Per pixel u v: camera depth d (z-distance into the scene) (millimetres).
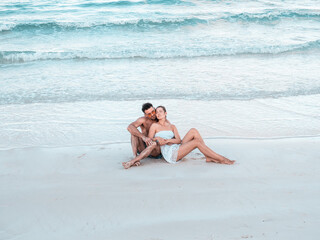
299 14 21375
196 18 19656
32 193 4410
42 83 11078
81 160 5660
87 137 6969
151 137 5785
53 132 7262
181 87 10453
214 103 9039
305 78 11406
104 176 4957
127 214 3830
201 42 16422
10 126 7609
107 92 10070
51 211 3938
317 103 9086
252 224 3568
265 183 4590
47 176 4992
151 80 11227
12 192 4449
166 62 13695
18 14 21984
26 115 8328
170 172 5078
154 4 24453
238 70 12414
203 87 10438
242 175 4895
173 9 23125
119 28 18750
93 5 24250
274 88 10352
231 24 20062
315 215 3730
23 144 6633
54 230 3545
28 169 5277
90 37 17469
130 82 11039
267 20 20859
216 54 14922
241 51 15125
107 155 5926
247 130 7219
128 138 6922
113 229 3529
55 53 14422
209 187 4484
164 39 16984
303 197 4168
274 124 7582
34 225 3652
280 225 3535
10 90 10359
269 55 14805
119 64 13469
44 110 8680
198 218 3711
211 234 3381
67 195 4332
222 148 6145
